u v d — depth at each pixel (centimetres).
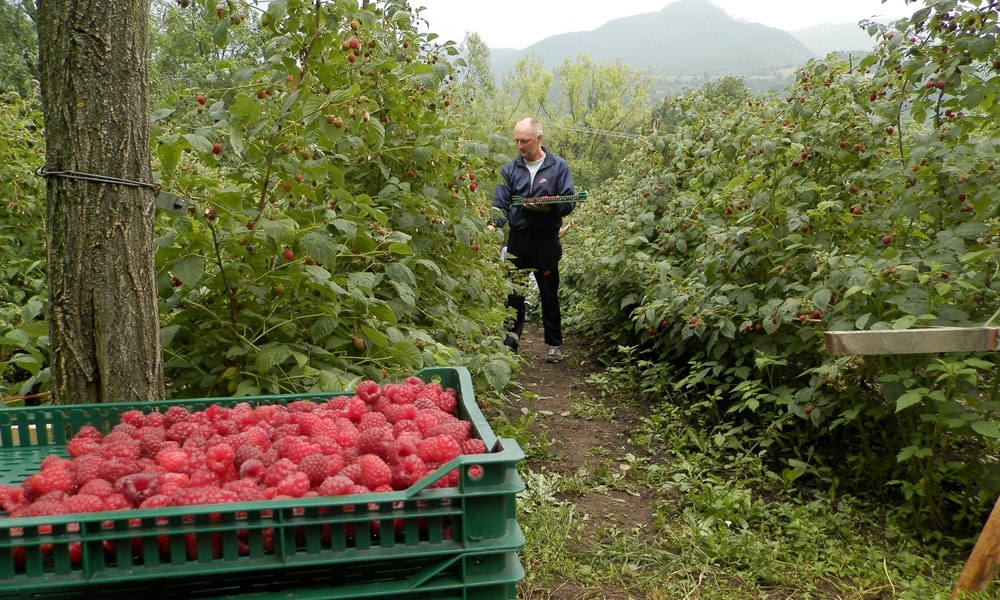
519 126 585
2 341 261
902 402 285
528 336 783
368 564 123
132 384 215
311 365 293
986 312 319
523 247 608
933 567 277
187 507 113
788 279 415
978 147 323
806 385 408
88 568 112
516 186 601
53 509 122
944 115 353
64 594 114
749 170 469
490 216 562
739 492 331
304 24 328
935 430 305
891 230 364
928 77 355
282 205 321
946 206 345
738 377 462
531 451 398
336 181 316
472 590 124
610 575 271
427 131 421
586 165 3503
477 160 467
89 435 170
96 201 206
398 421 171
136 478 132
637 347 626
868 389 376
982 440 327
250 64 372
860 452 383
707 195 565
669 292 493
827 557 287
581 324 740
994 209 330
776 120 467
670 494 354
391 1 407
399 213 399
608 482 365
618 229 671
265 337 297
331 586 122
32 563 112
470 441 147
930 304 311
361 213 321
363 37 353
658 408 488
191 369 285
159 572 114
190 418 177
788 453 397
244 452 150
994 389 315
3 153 527
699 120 684
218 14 319
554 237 609
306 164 326
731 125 556
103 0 202
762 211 433
